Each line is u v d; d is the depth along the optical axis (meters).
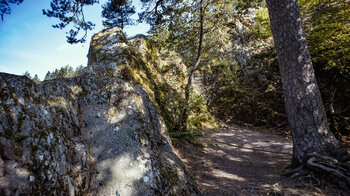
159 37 9.71
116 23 13.47
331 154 3.92
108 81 3.72
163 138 4.14
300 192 3.19
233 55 16.91
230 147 7.78
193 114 10.92
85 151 2.63
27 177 1.70
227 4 8.59
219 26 9.13
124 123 3.20
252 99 13.56
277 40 4.72
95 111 3.19
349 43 7.07
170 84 10.93
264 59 15.58
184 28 8.92
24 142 1.89
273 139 9.12
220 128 11.41
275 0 4.64
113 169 2.64
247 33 17.80
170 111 8.55
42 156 1.97
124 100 3.56
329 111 8.98
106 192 2.43
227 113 13.91
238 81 15.16
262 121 12.16
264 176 4.45
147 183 2.62
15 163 1.71
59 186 2.00
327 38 7.90
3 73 2.18
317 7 8.34
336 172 3.35
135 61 7.64
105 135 2.95
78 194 2.23
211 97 15.16
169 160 3.40
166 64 12.68
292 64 4.43
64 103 2.83
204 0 8.11
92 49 7.75
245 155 6.75
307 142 4.21
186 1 8.06
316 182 3.50
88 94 3.38
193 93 11.40
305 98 4.29
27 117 2.09
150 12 8.59
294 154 4.49
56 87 2.93
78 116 3.02
